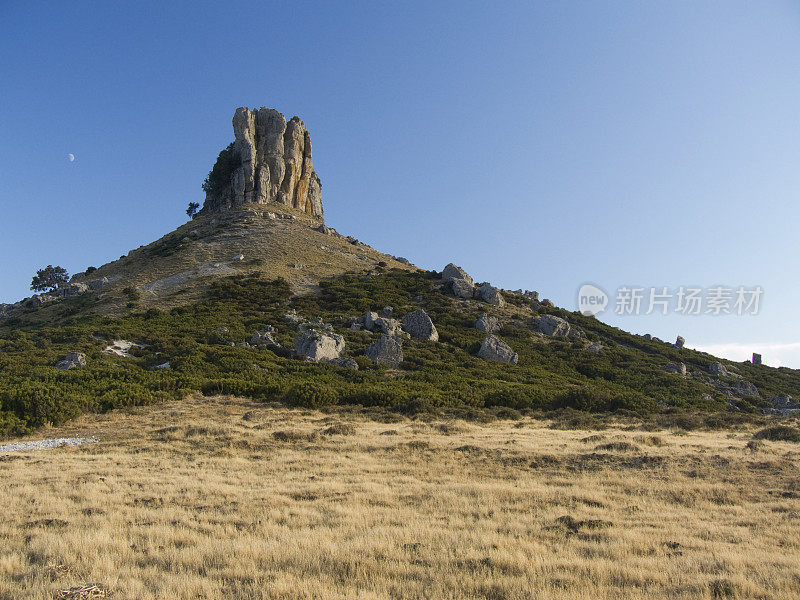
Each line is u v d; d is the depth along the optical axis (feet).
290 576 26.48
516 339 214.28
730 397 177.78
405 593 24.79
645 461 58.03
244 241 307.78
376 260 328.70
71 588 24.12
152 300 225.97
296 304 224.94
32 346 159.43
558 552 30.91
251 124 384.06
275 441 70.74
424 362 170.71
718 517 39.42
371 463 58.95
